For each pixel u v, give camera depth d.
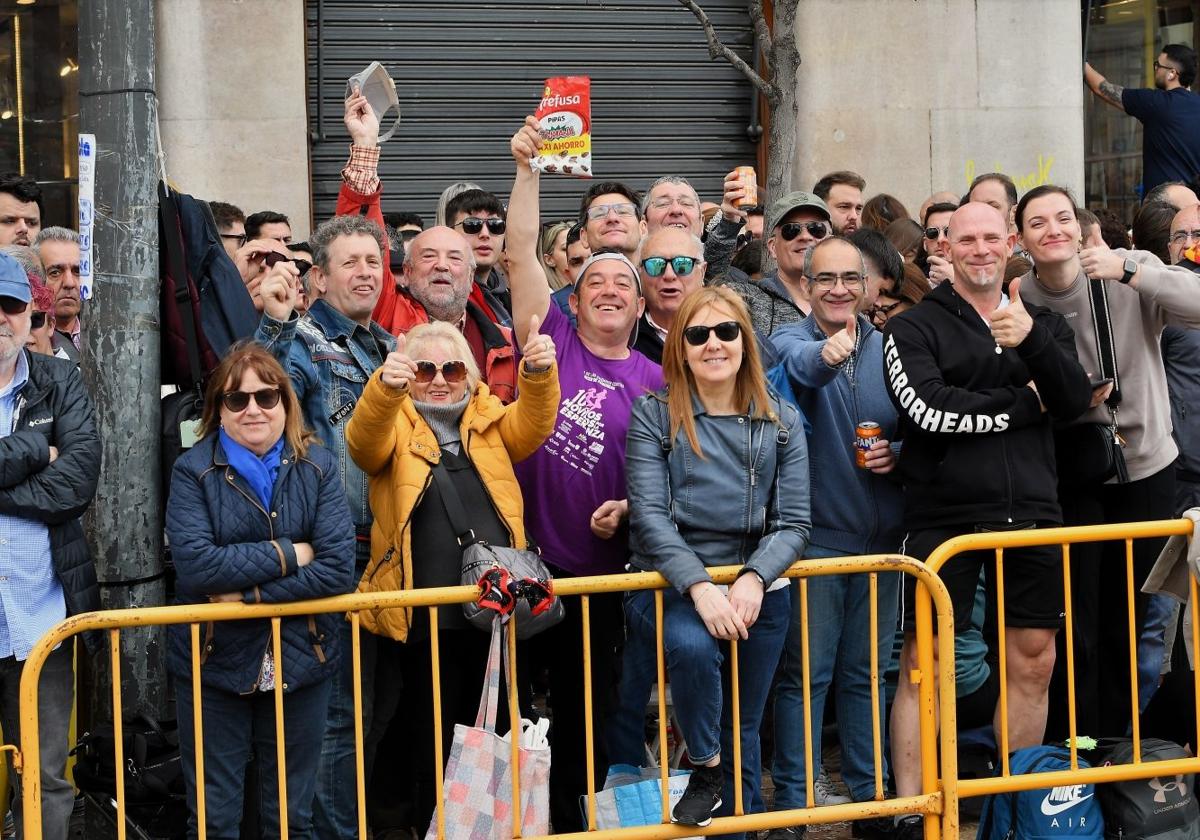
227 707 4.57
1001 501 5.19
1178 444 6.48
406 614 4.79
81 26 5.38
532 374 4.85
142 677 5.43
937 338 5.30
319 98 9.62
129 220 5.38
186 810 5.01
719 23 10.21
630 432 4.95
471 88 9.86
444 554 4.88
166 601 6.07
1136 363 5.76
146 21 5.41
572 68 10.01
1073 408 5.16
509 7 9.88
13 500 4.86
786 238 6.19
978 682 5.94
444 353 5.00
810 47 10.13
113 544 5.39
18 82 9.30
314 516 4.56
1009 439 5.23
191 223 5.54
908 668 5.32
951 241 5.36
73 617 4.30
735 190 7.38
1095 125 11.04
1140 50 11.17
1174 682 5.55
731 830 4.73
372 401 4.71
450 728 5.09
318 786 5.13
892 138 10.28
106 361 5.38
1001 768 5.05
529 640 5.50
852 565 4.84
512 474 5.02
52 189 9.37
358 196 6.36
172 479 4.57
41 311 5.81
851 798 5.56
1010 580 5.30
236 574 4.40
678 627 4.71
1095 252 5.62
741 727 5.01
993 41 10.36
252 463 4.57
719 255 7.48
